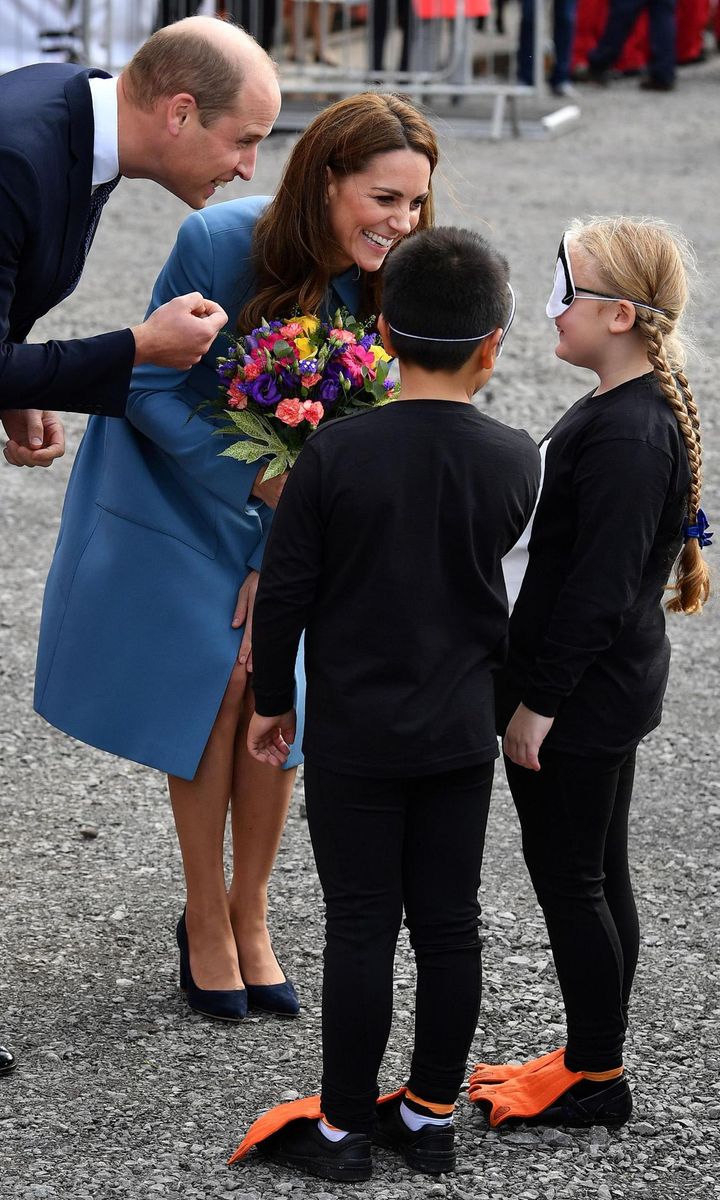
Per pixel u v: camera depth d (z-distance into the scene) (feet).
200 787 39.37
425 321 31.37
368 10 170.40
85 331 99.86
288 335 35.91
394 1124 34.30
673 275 32.89
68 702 39.73
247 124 34.76
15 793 52.65
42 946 43.34
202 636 38.88
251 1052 38.81
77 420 91.45
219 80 34.12
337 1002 32.55
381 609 31.63
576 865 34.50
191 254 37.83
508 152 160.04
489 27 183.32
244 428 36.32
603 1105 35.58
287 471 36.94
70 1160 33.91
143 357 34.68
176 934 42.27
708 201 139.44
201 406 37.42
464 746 32.14
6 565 71.92
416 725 31.76
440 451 31.48
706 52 238.68
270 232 36.99
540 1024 40.24
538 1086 35.99
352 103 35.70
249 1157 34.22
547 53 204.74
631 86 207.82
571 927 34.63
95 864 48.19
